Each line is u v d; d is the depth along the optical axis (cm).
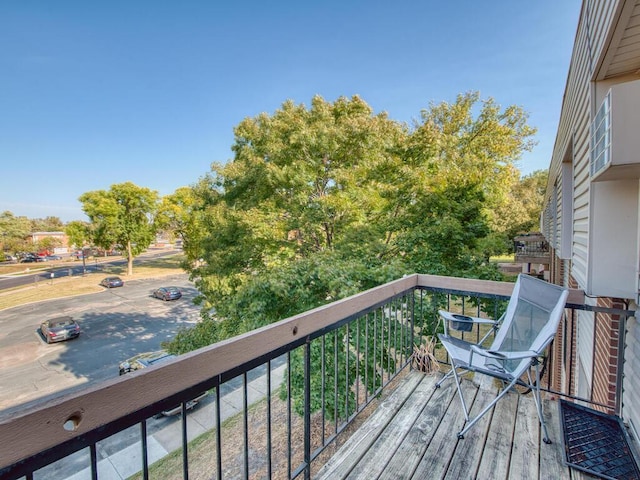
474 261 657
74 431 68
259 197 865
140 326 1385
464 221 702
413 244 672
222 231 881
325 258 642
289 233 909
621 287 191
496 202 1291
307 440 148
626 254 190
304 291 550
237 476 477
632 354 186
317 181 858
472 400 216
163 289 1866
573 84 298
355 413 194
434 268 622
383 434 182
